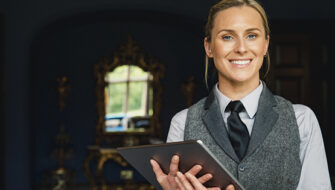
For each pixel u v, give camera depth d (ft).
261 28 3.72
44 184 21.09
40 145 21.62
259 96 3.91
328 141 19.26
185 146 3.04
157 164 3.53
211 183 3.35
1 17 18.76
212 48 3.88
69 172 20.56
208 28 4.00
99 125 21.99
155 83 22.35
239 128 3.82
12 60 19.13
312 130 3.80
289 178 3.67
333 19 19.61
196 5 19.98
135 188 21.36
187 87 22.20
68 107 21.94
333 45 19.66
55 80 21.86
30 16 19.34
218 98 4.03
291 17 19.57
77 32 22.07
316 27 19.76
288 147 3.72
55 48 21.93
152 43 22.50
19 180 18.98
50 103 21.81
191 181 3.23
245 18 3.65
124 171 21.70
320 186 3.63
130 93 22.27
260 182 3.67
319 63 19.56
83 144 21.95
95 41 22.17
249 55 3.68
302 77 19.43
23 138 19.10
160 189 3.98
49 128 21.74
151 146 3.32
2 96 18.56
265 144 3.72
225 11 3.73
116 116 22.16
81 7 19.61
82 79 22.08
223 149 3.79
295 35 19.53
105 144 22.00
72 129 21.90
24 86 19.20
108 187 21.21
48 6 19.45
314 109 19.39
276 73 19.30
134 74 22.36
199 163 3.16
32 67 20.30
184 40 22.70
